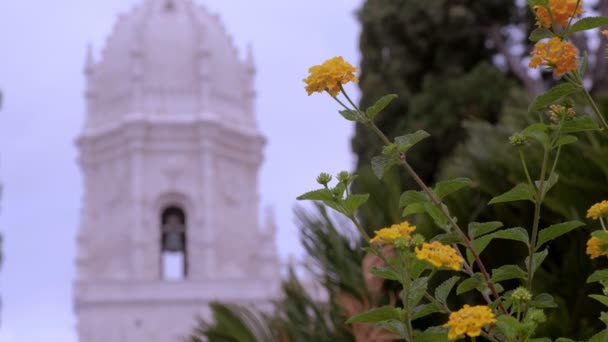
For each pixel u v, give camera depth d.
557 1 3.85
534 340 3.70
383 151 4.03
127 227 48.25
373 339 6.43
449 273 6.48
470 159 7.16
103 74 51.44
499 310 3.98
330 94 4.01
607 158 6.22
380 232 3.78
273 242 49.31
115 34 52.53
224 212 49.03
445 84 26.77
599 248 3.93
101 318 46.53
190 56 51.47
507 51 28.86
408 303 3.81
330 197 3.97
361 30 29.47
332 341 6.69
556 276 6.51
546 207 6.71
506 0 28.70
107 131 49.53
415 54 28.77
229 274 47.84
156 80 50.97
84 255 48.34
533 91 28.14
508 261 6.80
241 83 52.22
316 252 6.76
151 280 46.88
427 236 6.64
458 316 3.43
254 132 50.69
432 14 28.39
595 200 6.38
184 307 46.53
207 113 49.81
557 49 3.78
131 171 48.81
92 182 49.81
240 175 50.28
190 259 47.62
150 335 46.22
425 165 26.20
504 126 7.45
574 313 6.34
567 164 6.45
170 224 49.00
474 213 6.91
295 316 6.91
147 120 49.31
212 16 53.88
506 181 6.88
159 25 52.47
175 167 49.00
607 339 3.85
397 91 28.16
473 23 28.56
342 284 6.63
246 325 6.91
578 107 6.84
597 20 3.84
